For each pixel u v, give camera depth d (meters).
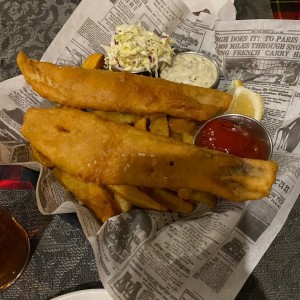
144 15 0.33
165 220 0.24
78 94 0.26
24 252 0.24
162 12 0.33
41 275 0.24
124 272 0.21
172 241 0.22
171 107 0.27
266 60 0.29
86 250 0.24
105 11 0.32
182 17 0.33
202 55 0.33
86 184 0.24
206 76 0.32
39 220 0.26
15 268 0.24
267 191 0.22
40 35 0.37
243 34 0.30
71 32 0.32
